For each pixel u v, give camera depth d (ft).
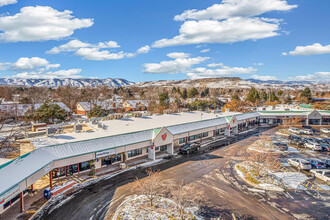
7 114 241.76
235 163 117.39
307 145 148.77
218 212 71.00
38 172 76.89
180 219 65.72
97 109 249.55
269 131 207.62
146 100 382.01
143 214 69.10
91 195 82.02
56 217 67.87
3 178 64.18
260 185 90.53
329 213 70.74
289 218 67.97
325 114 245.04
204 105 344.90
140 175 101.09
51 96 479.41
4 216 67.82
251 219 67.46
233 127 197.88
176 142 152.05
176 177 99.19
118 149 109.70
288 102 411.54
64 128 138.21
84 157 97.14
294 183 93.15
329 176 95.55
